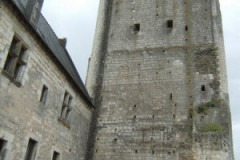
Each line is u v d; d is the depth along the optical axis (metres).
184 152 16.00
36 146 11.88
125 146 17.23
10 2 10.03
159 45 20.39
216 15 20.62
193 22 20.69
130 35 21.62
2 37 9.82
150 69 19.59
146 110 18.09
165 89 18.50
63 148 14.46
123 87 19.47
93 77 20.58
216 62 18.62
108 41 21.92
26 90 11.25
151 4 22.64
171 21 21.31
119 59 20.75
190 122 16.89
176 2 22.08
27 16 11.86
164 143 16.62
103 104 19.22
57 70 13.98
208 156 15.40
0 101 9.67
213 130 16.09
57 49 16.61
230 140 15.96
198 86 18.03
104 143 17.73
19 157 10.66
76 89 16.16
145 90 18.86
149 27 21.52
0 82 9.66
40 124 12.25
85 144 17.73
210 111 16.94
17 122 10.59
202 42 19.62
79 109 16.78
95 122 18.67
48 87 13.09
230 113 17.06
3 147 9.87
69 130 15.24
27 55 11.35
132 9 22.94
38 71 12.20
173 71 19.03
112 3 23.88
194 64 18.92
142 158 16.55
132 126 17.80
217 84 17.81
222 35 19.88
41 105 12.38
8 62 10.43
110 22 22.88
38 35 11.81
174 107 17.69
